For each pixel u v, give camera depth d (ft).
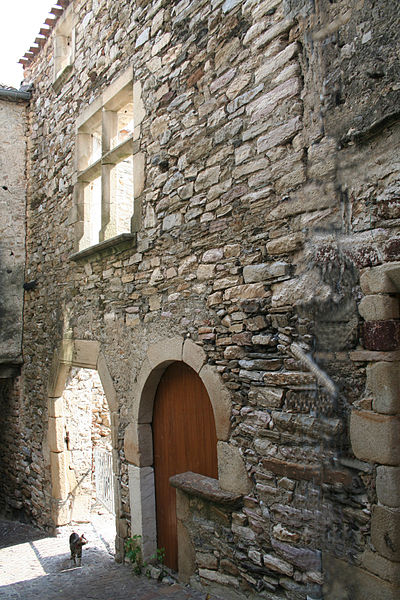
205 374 10.94
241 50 10.32
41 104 21.62
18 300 22.36
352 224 7.50
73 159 18.33
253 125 9.94
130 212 22.82
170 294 12.37
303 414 8.63
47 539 18.52
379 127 7.00
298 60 8.99
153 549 13.47
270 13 9.61
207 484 10.75
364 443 7.14
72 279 17.94
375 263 7.07
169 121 12.60
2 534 20.03
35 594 12.94
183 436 12.60
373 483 7.00
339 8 7.84
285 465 8.91
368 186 7.23
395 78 6.81
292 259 8.97
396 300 6.98
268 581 9.14
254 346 9.75
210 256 11.01
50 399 19.44
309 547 8.35
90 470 20.21
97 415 20.76
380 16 7.09
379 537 6.81
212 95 11.14
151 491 13.61
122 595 11.85
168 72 12.73
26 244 22.57
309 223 8.46
